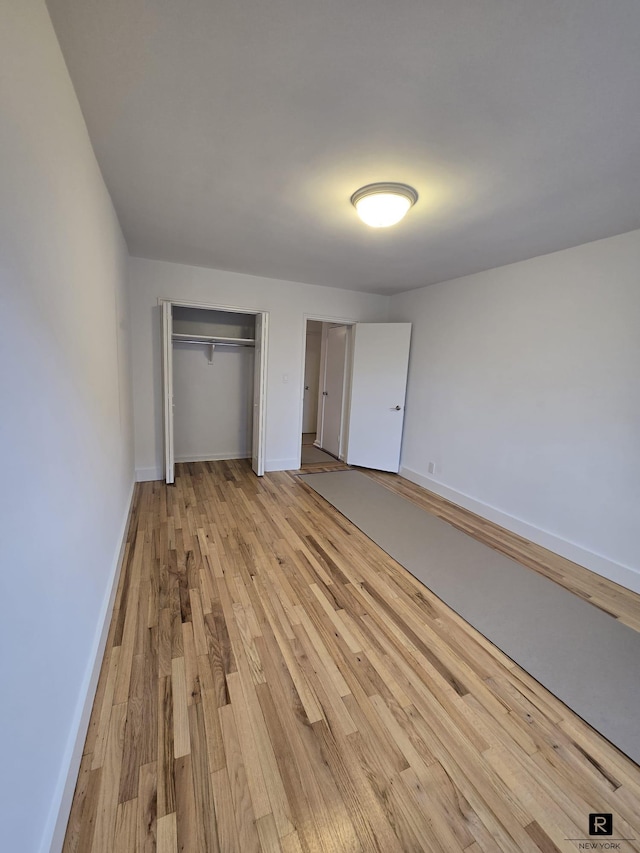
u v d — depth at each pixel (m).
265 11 1.03
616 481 2.49
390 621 1.97
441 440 4.05
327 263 3.49
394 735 1.36
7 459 0.73
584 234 2.47
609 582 2.48
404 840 1.06
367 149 1.66
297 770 1.23
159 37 1.13
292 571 2.40
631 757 1.33
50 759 0.96
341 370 5.35
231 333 4.81
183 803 1.12
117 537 2.31
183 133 1.60
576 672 1.70
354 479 4.45
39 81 0.97
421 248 2.90
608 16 0.99
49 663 0.97
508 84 1.24
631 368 2.40
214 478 4.21
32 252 0.90
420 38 1.09
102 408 1.90
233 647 1.73
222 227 2.67
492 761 1.29
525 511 3.11
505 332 3.27
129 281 3.57
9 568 0.74
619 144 1.54
